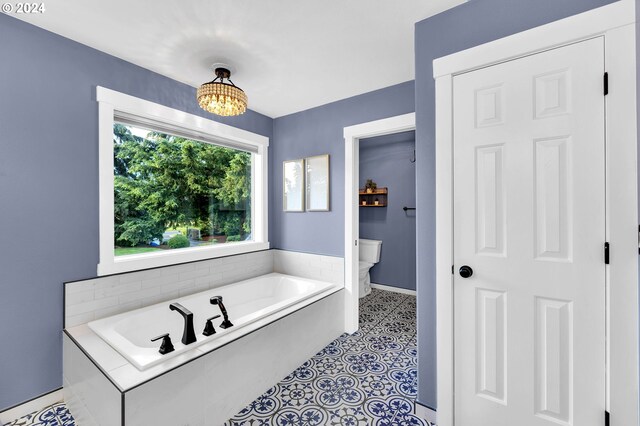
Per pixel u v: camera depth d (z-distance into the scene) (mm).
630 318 1169
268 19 1682
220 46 1951
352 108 2795
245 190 3363
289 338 2115
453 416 1563
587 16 1237
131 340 1974
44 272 1766
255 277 3139
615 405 1196
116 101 2047
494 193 1454
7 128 1631
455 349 1564
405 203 4156
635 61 1154
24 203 1692
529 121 1369
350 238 2812
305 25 1738
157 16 1646
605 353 1227
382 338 2705
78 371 1626
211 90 1877
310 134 3111
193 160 2834
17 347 1676
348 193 2820
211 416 1571
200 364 1524
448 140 1565
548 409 1343
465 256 1531
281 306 2178
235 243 3117
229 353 1675
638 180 1155
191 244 2812
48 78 1770
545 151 1340
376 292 4223
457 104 1551
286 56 2080
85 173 1927
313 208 3080
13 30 1646
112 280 2039
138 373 1354
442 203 1581
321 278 3004
